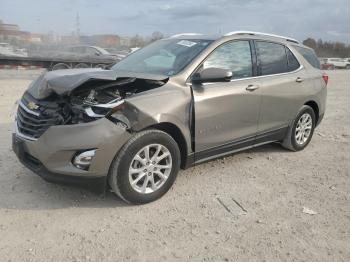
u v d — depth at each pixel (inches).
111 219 155.1
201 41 201.9
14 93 476.4
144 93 165.5
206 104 183.0
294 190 191.0
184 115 174.6
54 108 162.1
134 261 128.6
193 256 132.8
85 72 175.2
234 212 164.9
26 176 190.2
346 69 1967.3
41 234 142.1
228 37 203.9
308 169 222.1
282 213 165.9
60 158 151.7
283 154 247.3
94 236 142.4
